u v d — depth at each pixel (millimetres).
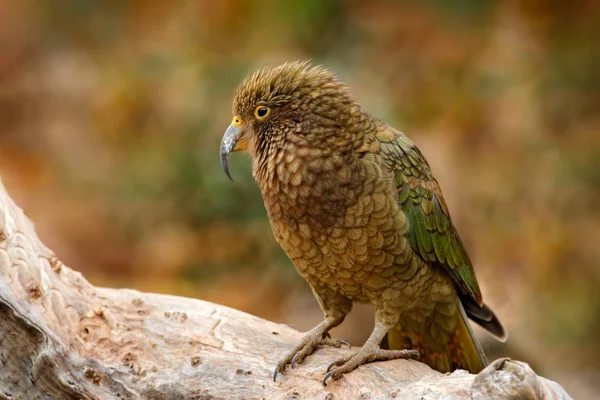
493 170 15648
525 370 5441
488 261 14234
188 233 14367
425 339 7969
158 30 19156
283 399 6309
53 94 18438
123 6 20078
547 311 13141
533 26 18609
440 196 7555
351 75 16375
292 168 6855
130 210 14898
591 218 14945
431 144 15891
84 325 6664
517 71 17594
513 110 16891
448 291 7629
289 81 7059
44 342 6301
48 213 15312
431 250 7316
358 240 6883
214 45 17641
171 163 14609
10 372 6414
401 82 17266
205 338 6742
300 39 17359
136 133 16703
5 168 16672
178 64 17172
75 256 14500
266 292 13531
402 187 7137
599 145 16000
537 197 15188
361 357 6664
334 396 6312
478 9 18797
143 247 14547
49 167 16703
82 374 6402
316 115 6941
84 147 16953
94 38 19656
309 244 7027
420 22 18531
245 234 13930
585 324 12914
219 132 14312
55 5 20016
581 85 17328
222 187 13586
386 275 7043
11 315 6289
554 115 17000
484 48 18156
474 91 17266
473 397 5566
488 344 11922
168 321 6836
